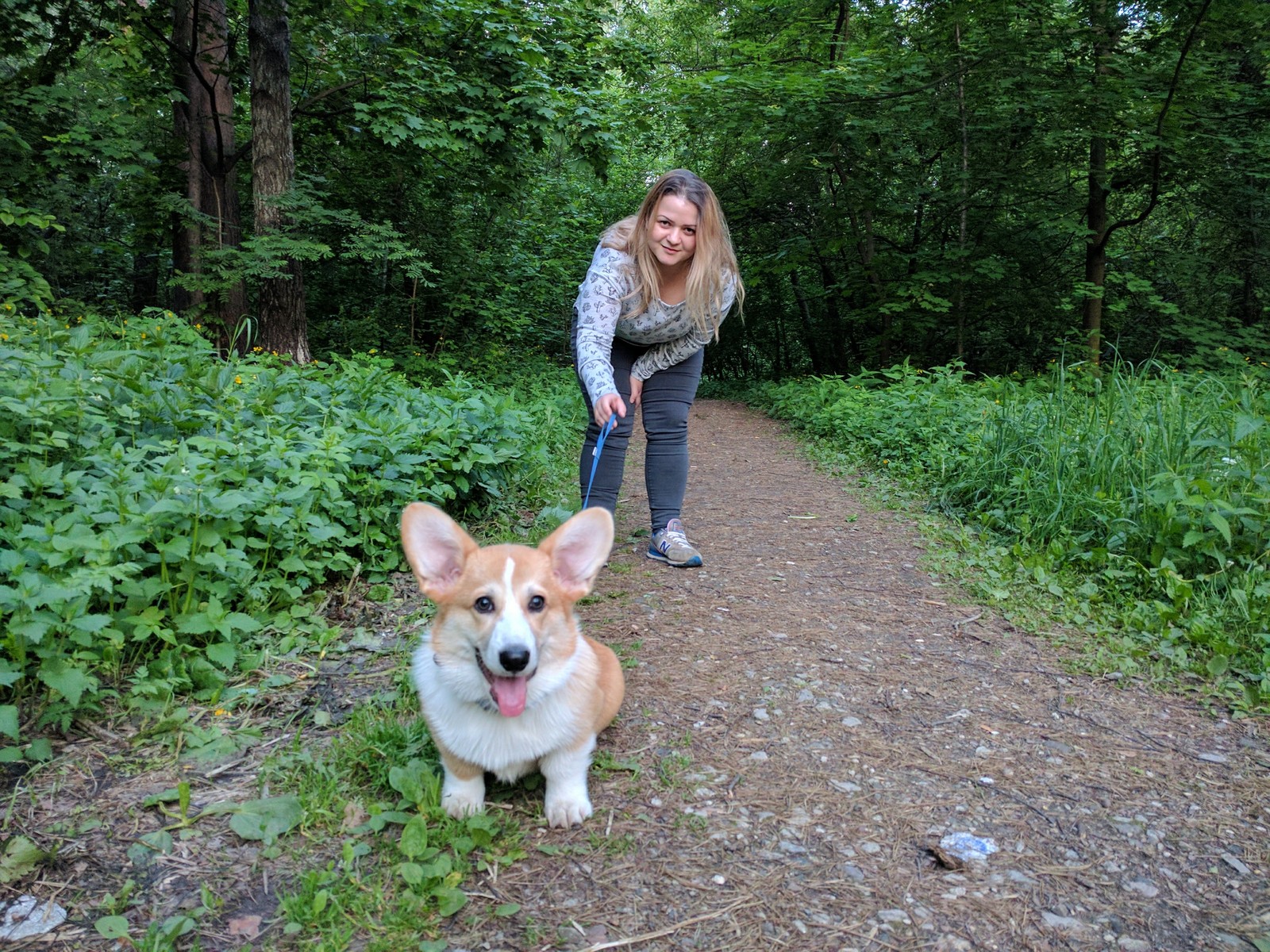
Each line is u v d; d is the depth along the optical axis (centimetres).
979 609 428
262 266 912
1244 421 479
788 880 224
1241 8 1131
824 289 1975
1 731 248
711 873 227
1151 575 426
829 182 1753
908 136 1418
